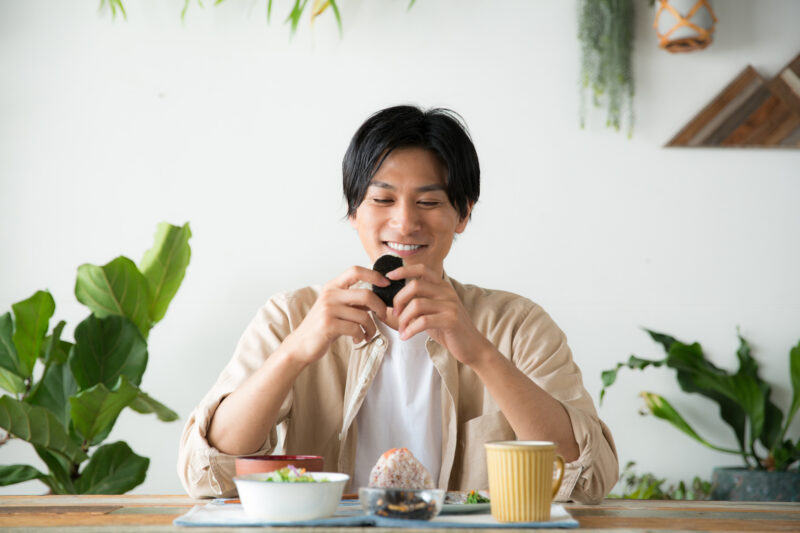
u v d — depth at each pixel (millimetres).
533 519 757
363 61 2656
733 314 2621
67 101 2637
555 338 1263
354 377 1227
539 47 2660
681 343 2375
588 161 2641
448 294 976
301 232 2625
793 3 2672
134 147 2633
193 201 2625
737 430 2492
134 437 2549
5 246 2590
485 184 2633
